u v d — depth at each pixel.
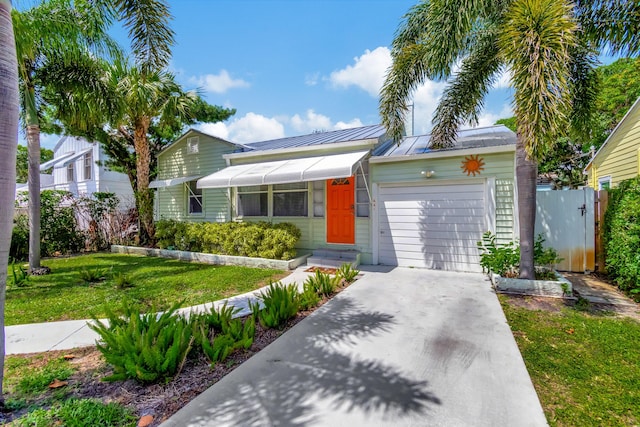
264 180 11.52
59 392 3.76
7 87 3.26
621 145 13.30
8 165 3.32
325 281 7.92
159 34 8.27
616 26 7.70
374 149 12.13
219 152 15.92
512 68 6.66
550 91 6.08
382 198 11.77
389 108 10.11
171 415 3.32
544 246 10.23
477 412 3.35
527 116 6.27
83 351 5.00
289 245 11.78
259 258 12.19
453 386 3.85
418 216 11.19
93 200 17.58
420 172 11.02
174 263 13.03
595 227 9.84
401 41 9.88
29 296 8.04
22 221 14.63
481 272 10.22
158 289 8.71
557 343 5.04
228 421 3.22
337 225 12.62
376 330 5.65
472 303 7.12
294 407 3.44
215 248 13.77
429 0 8.81
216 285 9.16
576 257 9.96
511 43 6.58
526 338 5.25
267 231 12.33
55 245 15.69
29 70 10.23
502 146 9.66
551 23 6.12
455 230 10.62
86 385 3.93
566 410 3.41
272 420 3.23
